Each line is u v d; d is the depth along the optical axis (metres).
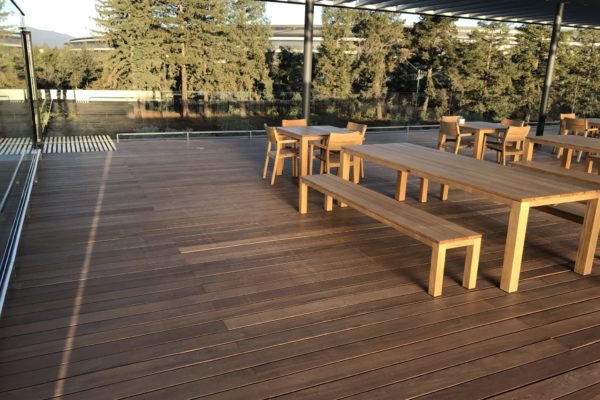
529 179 3.39
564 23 10.56
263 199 4.98
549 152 8.57
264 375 2.10
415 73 18.00
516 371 2.17
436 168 3.76
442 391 2.02
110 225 4.06
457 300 2.84
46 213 4.36
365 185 5.79
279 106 10.73
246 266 3.27
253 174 6.20
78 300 2.74
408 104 12.10
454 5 8.20
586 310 2.76
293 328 2.49
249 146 8.56
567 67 17.81
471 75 17.89
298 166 6.12
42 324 2.47
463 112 12.48
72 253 3.43
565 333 2.50
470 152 8.51
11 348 2.26
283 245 3.68
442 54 18.30
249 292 2.89
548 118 15.62
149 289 2.90
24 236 3.76
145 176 5.96
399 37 17.50
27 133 6.13
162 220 4.23
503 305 2.79
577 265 3.28
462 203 5.08
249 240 3.77
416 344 2.37
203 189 5.37
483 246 3.80
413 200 5.16
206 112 9.99
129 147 8.20
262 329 2.48
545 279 3.17
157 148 8.14
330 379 2.08
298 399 1.95
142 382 2.04
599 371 2.18
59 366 2.13
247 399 1.95
